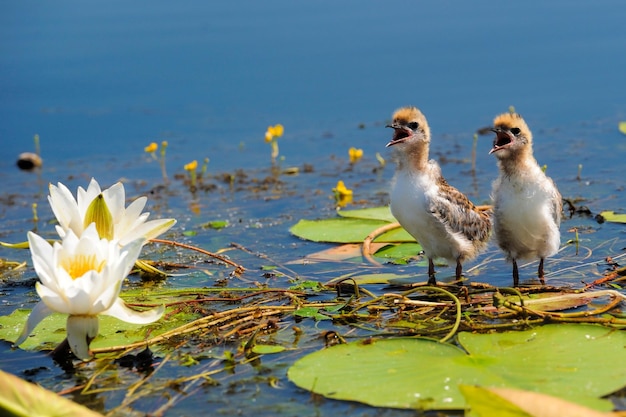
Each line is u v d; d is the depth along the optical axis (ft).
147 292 41.57
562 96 77.46
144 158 70.08
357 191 59.52
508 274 42.86
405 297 37.40
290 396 29.09
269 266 45.16
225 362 32.45
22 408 25.52
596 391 27.58
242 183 62.85
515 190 39.78
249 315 36.96
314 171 65.00
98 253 33.19
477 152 66.33
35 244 32.17
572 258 43.91
